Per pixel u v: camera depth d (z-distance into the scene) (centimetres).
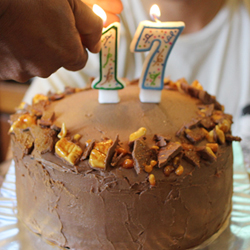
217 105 36
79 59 28
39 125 31
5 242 31
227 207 33
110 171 27
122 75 59
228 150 31
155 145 29
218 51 57
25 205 32
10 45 25
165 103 33
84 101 33
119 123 30
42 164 29
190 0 54
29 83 82
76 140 29
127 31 57
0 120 78
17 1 23
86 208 28
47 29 25
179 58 58
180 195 28
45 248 30
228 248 30
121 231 28
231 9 55
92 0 30
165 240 29
